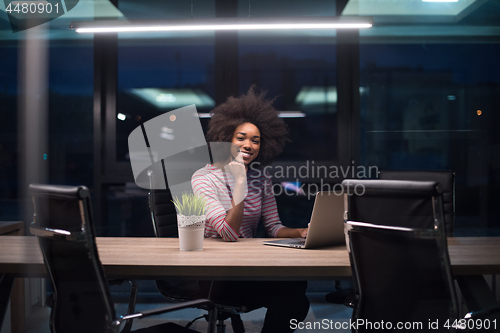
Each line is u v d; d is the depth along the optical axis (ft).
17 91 10.15
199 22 7.78
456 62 10.02
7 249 4.75
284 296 5.24
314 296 9.80
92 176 10.25
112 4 10.07
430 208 3.20
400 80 10.06
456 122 10.07
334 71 10.11
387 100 10.09
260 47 10.11
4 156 9.96
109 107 10.14
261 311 9.00
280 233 6.12
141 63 10.21
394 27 10.00
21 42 10.09
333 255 4.52
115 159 10.17
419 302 3.43
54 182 10.12
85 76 10.19
